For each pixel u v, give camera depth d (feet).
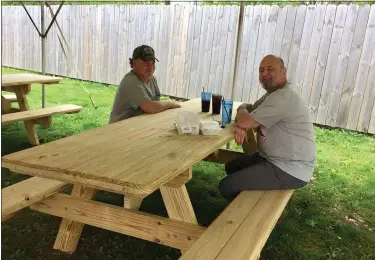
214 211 10.28
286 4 20.24
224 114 9.06
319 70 19.38
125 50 26.32
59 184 7.45
